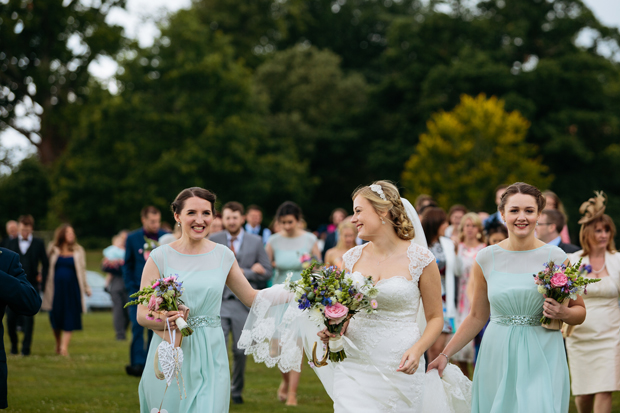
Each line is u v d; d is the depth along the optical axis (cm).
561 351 423
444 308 691
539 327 425
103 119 3067
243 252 752
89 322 1549
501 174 3009
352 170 4234
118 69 3247
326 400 728
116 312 1195
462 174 3053
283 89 4256
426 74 3800
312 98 4197
